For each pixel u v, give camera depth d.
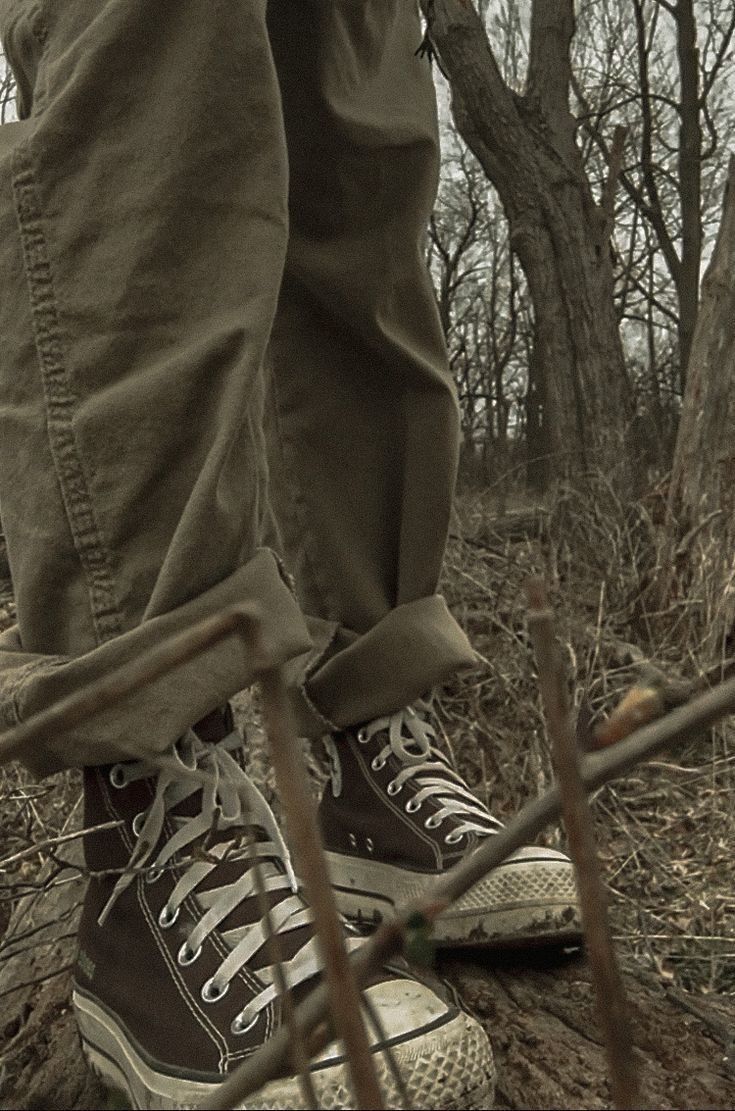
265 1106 0.88
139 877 1.07
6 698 1.05
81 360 1.11
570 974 1.29
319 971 0.98
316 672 1.42
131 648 1.04
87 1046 1.09
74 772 1.92
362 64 1.38
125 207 1.11
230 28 1.12
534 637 0.44
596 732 0.43
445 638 1.42
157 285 1.11
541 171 6.41
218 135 1.12
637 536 3.71
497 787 2.28
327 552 1.44
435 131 1.43
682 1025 1.21
